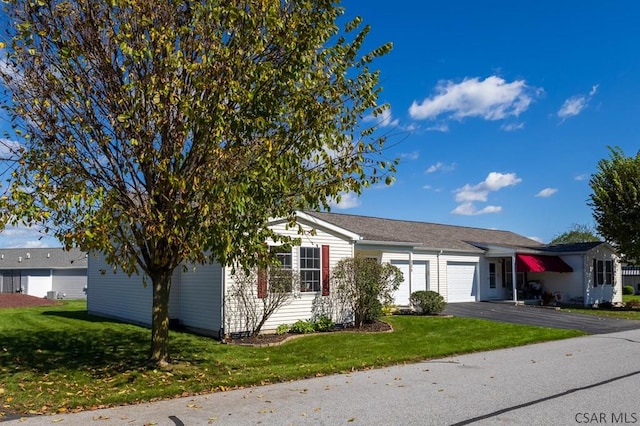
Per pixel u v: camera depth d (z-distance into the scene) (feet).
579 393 26.81
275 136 29.99
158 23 30.01
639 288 166.50
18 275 156.25
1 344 43.68
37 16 28.89
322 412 23.56
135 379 31.32
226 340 47.91
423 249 84.12
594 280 99.45
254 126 29.27
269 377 31.73
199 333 52.47
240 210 27.20
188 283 55.16
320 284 56.34
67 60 28.43
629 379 30.42
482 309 79.56
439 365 36.55
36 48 28.94
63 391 28.53
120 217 28.45
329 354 41.04
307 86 29.86
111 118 29.81
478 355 41.39
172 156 29.86
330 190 30.78
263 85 29.68
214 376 32.48
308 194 30.96
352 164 30.94
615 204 93.25
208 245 28.94
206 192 28.27
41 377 32.14
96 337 48.49
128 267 30.89
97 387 29.48
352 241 60.34
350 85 32.14
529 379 30.81
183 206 28.55
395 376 32.40
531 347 45.78
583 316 74.69
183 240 29.71
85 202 26.43
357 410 23.81
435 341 47.78
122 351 41.55
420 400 25.63
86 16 29.32
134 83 28.17
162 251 33.09
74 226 28.76
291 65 30.09
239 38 29.43
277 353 41.68
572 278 98.84
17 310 77.51
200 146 29.81
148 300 58.44
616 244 96.68
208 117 27.81
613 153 96.78
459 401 25.31
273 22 28.63
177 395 27.66
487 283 97.50
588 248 98.17
